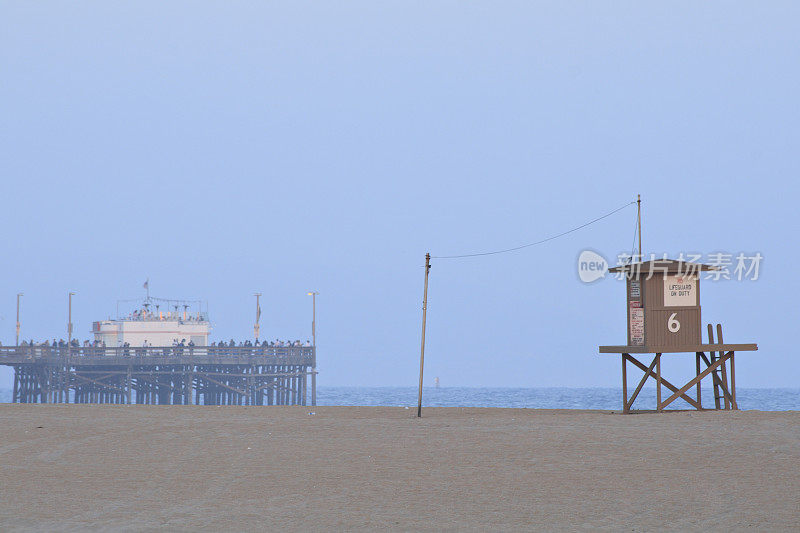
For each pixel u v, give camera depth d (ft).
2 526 140.26
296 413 373.20
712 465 188.65
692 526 138.21
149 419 320.09
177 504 158.30
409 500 160.35
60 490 172.14
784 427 246.68
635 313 324.19
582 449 213.25
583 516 146.30
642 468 187.52
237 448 228.63
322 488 172.45
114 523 142.61
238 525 141.28
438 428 270.05
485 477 181.57
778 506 149.38
